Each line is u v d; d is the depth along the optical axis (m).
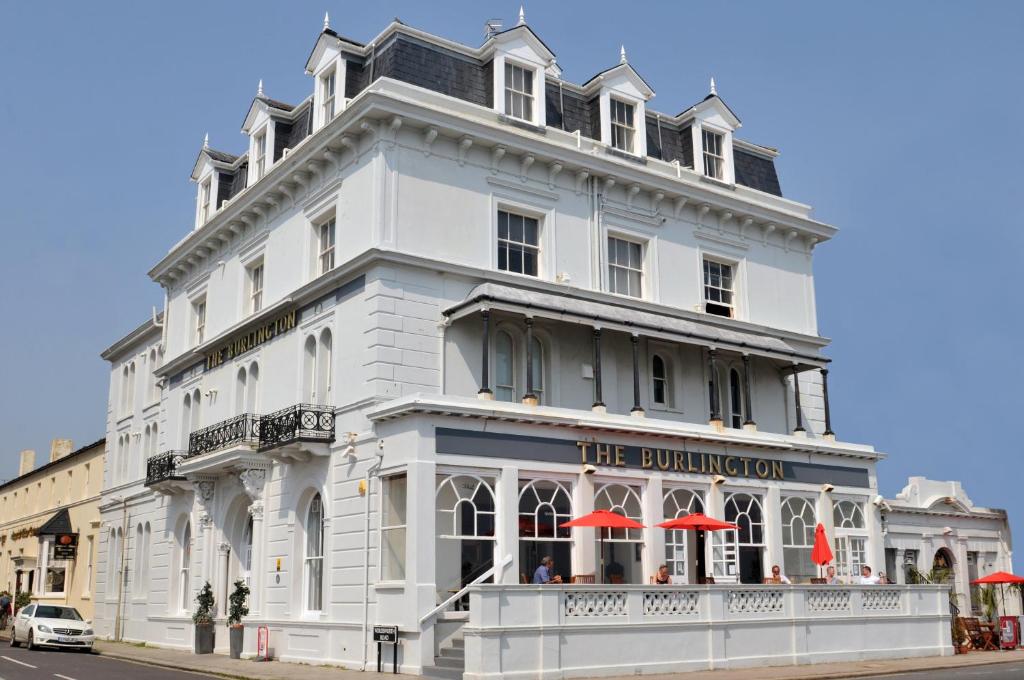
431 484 20.02
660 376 26.95
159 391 36.09
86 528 42.78
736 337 27.06
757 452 25.66
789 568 25.70
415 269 22.81
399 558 20.56
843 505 27.58
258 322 27.11
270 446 23.59
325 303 24.23
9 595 43.59
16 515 54.06
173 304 33.88
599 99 27.19
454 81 24.84
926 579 30.19
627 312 25.38
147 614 31.97
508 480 21.02
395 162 22.95
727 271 29.41
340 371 23.17
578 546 21.80
